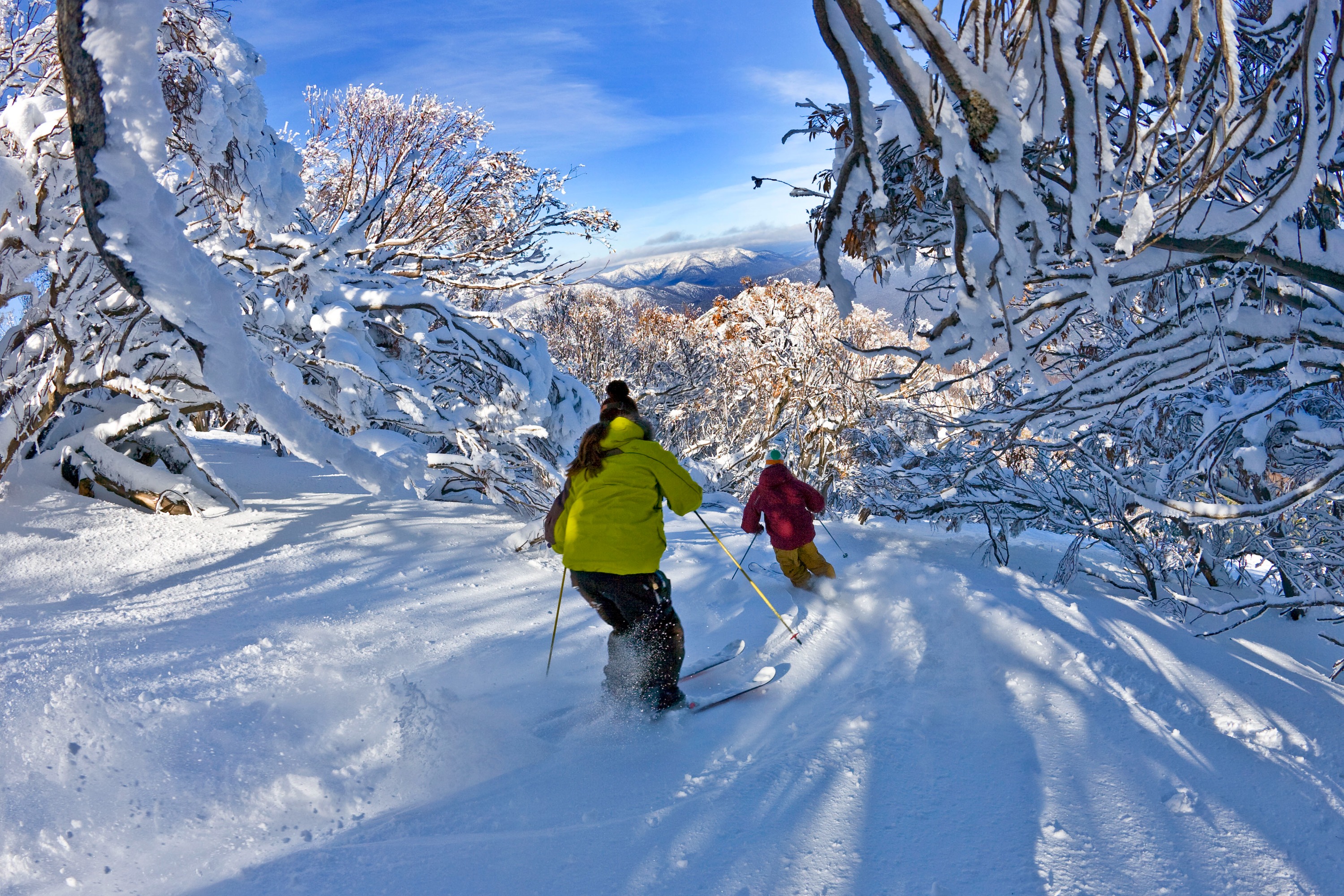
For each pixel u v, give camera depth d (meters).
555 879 1.99
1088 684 3.35
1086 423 4.22
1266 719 3.03
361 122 15.73
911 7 1.75
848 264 3.48
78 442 7.05
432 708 2.91
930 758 2.71
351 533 6.24
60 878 1.95
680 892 1.93
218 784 2.43
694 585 5.30
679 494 3.47
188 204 6.67
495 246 12.57
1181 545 5.18
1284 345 3.38
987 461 5.97
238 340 2.91
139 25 2.44
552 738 2.98
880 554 5.89
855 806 2.37
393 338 8.64
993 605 4.07
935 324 2.72
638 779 2.61
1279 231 2.68
